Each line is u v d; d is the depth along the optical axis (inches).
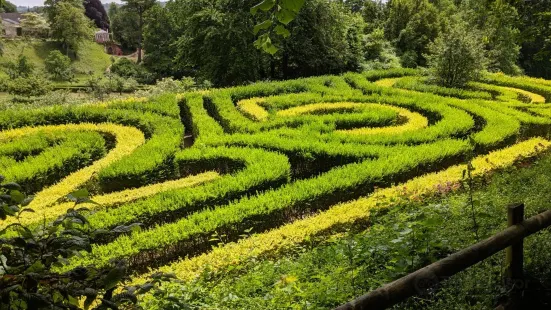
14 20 3245.6
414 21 1478.8
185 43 1069.8
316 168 477.1
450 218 257.9
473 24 1045.8
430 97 703.1
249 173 400.2
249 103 668.7
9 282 94.6
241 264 269.6
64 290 95.7
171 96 685.9
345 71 1125.7
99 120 588.7
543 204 260.8
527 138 587.2
